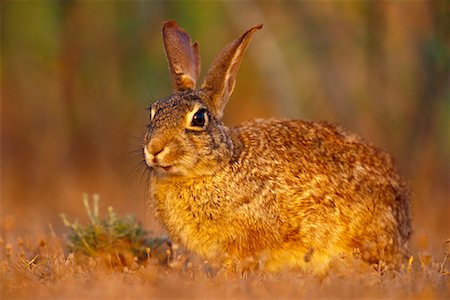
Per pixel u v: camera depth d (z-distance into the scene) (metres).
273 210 9.48
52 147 22.36
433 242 12.10
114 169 21.97
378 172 10.12
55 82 22.78
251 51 23.00
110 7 22.72
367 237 9.86
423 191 18.22
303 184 9.60
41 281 8.72
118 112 22.70
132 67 22.69
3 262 9.09
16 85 23.36
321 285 8.16
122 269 9.89
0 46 22.83
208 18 22.53
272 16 22.16
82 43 22.77
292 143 9.84
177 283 8.11
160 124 9.36
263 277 8.62
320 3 21.56
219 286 8.14
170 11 22.45
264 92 23.59
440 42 18.47
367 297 7.70
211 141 9.34
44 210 17.50
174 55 10.39
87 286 8.22
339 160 9.93
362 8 20.81
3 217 14.16
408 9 19.56
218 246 9.49
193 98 9.63
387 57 20.14
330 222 9.65
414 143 18.91
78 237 10.54
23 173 21.91
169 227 9.71
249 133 9.78
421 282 8.20
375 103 20.09
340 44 21.36
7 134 23.31
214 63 10.07
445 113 19.52
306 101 22.84
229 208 9.38
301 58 22.59
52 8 22.53
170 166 9.24
